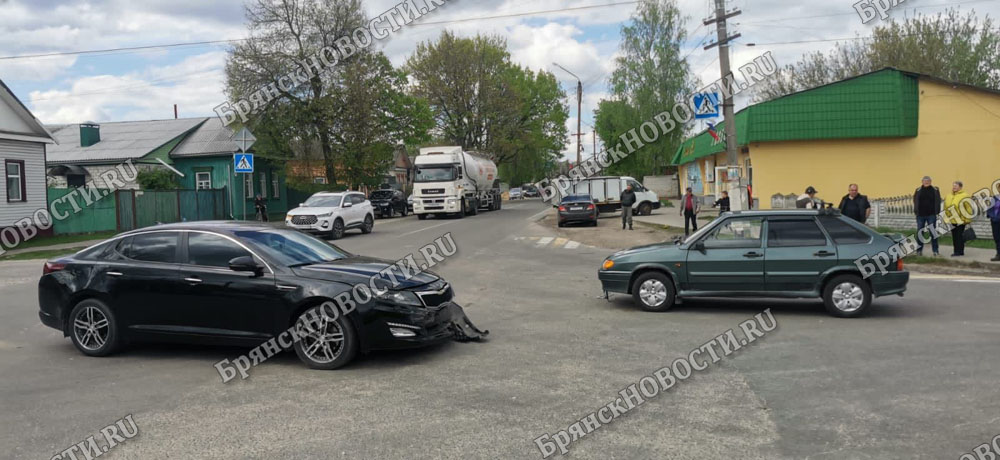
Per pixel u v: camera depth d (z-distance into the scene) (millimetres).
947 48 38875
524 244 20797
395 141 41219
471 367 6613
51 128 42188
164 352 7395
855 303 8938
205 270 6973
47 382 6246
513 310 9758
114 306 7133
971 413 5066
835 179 25422
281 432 4844
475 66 53406
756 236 9352
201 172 37906
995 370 6195
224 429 4918
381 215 39219
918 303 9961
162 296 7012
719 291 9398
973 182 24344
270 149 35906
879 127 24562
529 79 65500
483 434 4781
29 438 4777
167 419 5152
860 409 5219
